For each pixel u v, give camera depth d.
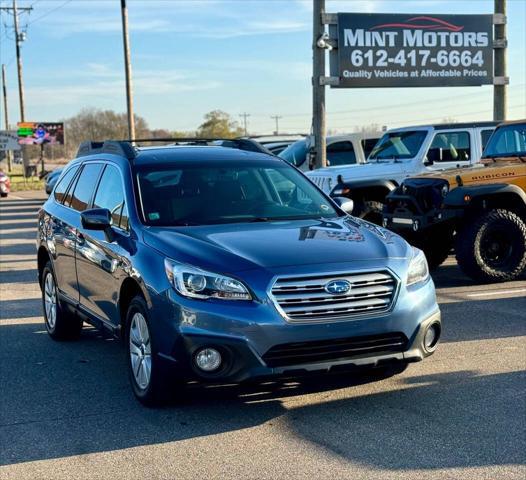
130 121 31.69
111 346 7.20
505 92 17.38
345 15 16.11
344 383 5.67
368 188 11.88
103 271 5.89
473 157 12.30
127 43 31.28
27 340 7.50
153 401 5.15
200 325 4.66
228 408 5.20
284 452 4.42
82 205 6.85
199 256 4.89
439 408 5.09
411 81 16.69
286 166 6.71
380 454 4.34
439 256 10.73
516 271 9.51
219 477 4.11
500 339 6.82
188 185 6.10
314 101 16.16
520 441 4.48
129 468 4.27
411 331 4.93
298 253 4.91
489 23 17.05
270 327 4.60
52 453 4.53
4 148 70.19
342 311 4.74
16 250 15.02
